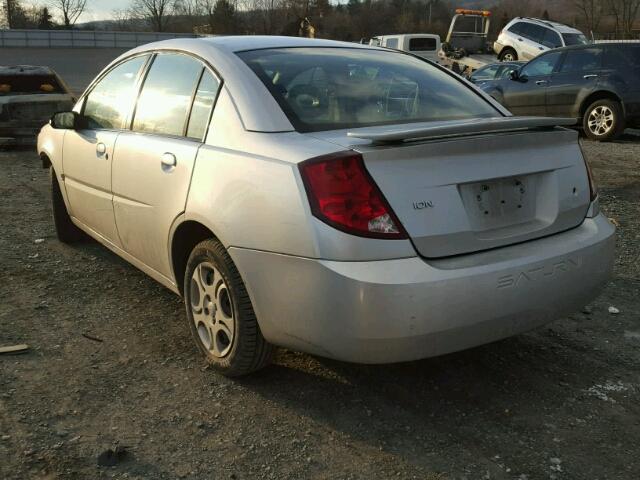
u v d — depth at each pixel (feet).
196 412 9.64
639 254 17.20
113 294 14.23
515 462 8.62
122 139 12.61
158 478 8.20
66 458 8.49
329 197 8.38
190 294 10.95
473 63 69.92
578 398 10.20
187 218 10.32
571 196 10.12
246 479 8.23
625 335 12.45
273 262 8.89
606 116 36.50
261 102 10.00
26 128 34.91
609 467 8.55
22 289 14.40
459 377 10.78
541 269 9.13
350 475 8.32
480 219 9.12
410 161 8.59
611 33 137.90
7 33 118.52
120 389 10.25
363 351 8.46
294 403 9.92
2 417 9.35
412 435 9.17
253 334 9.75
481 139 9.04
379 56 12.56
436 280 8.30
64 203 17.01
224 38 12.12
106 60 116.37
